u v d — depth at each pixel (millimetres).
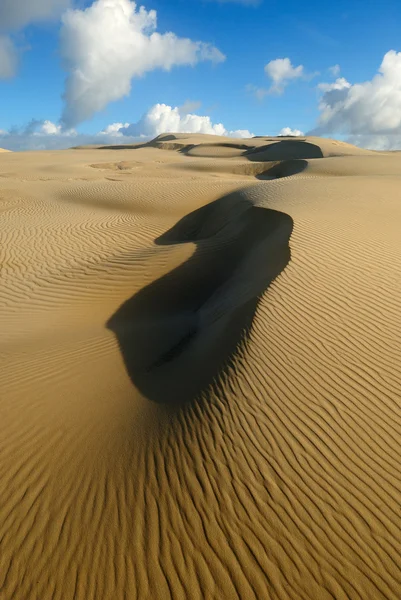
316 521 3586
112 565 3398
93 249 13227
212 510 3723
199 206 17375
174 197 18422
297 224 9969
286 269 7719
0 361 6699
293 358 5391
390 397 4824
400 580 3211
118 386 5871
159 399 5355
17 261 12344
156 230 14992
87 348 7211
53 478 4242
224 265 11227
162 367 6551
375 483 3891
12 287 10766
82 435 4793
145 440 4555
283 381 5012
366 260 8195
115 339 7664
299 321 6168
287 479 3920
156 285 10398
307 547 3408
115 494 3977
